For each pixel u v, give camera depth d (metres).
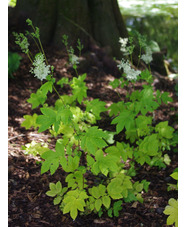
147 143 1.96
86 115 2.29
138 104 1.99
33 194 2.18
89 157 1.76
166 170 2.66
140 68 4.35
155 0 8.90
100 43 4.45
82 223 1.98
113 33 4.34
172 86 4.63
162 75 4.94
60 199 2.00
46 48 4.16
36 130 3.04
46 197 2.17
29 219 1.96
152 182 2.49
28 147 2.20
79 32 4.33
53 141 2.84
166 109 3.89
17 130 3.00
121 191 1.83
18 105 3.51
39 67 1.63
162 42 6.37
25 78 3.99
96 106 2.21
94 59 4.41
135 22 6.65
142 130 2.33
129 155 2.08
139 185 2.09
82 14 4.34
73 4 4.30
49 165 1.66
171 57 6.18
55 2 4.29
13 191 2.16
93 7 4.45
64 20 4.28
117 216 2.04
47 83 1.69
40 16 4.24
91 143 1.58
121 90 4.14
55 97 3.81
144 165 2.70
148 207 2.17
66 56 4.26
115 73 4.42
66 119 1.59
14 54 3.88
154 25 6.61
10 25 4.21
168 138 2.51
